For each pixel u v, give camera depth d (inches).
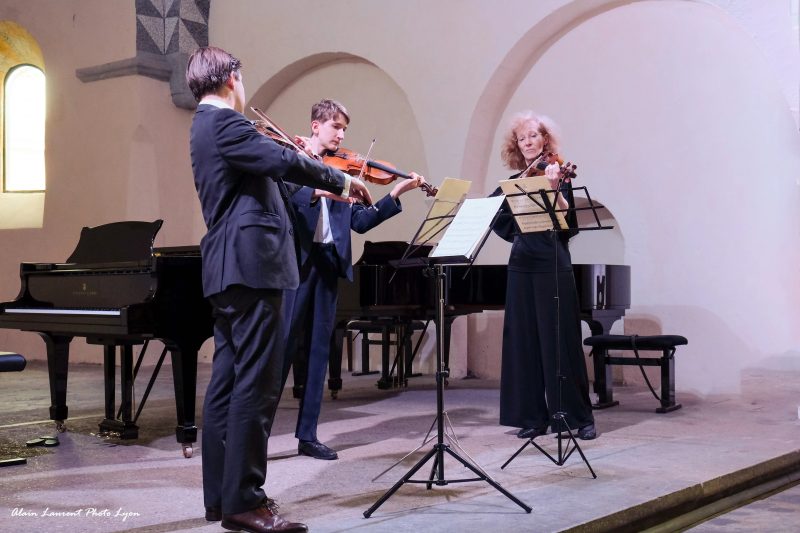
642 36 277.0
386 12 321.1
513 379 172.9
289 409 226.4
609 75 283.4
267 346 104.6
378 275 231.9
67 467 152.1
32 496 129.4
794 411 211.0
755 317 264.1
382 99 335.0
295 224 153.6
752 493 145.5
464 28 300.8
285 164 102.5
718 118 266.4
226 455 103.8
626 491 128.1
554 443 169.3
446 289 226.7
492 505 120.3
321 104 167.5
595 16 284.8
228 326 109.2
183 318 160.7
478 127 302.2
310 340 159.5
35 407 234.7
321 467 149.3
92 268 176.1
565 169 149.4
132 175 361.4
